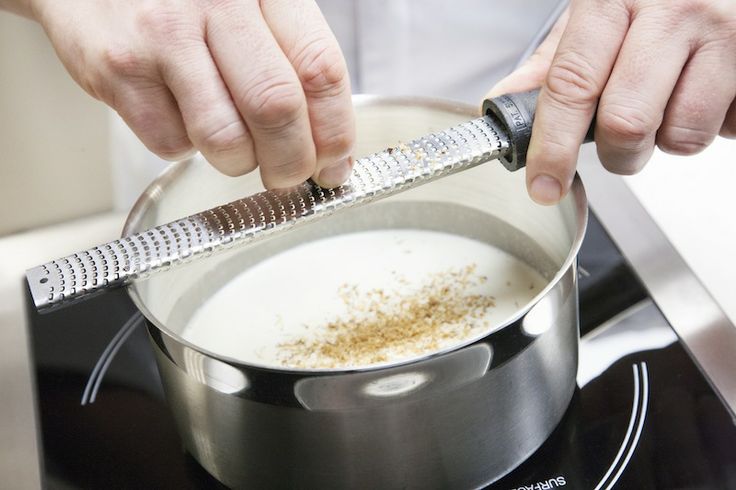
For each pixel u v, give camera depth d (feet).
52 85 2.74
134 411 1.90
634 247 2.23
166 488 1.72
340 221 2.46
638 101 1.60
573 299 1.59
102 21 1.61
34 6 1.87
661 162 2.56
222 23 1.49
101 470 1.76
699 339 1.94
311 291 2.29
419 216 2.45
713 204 2.38
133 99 1.58
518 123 1.67
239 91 1.47
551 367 1.57
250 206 1.67
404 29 3.03
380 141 2.18
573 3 1.78
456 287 2.25
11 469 1.77
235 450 1.53
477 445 1.51
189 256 1.58
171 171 1.90
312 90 1.50
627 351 1.92
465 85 3.24
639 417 1.76
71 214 2.92
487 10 3.04
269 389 1.38
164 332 1.43
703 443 1.69
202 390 1.47
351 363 1.97
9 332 2.13
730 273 2.14
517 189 2.13
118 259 1.55
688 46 1.65
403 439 1.43
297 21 1.54
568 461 1.69
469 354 1.37
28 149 2.80
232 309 2.27
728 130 1.85
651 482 1.63
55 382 1.99
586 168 2.54
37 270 1.52
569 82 1.63
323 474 1.49
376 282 2.31
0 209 2.83
